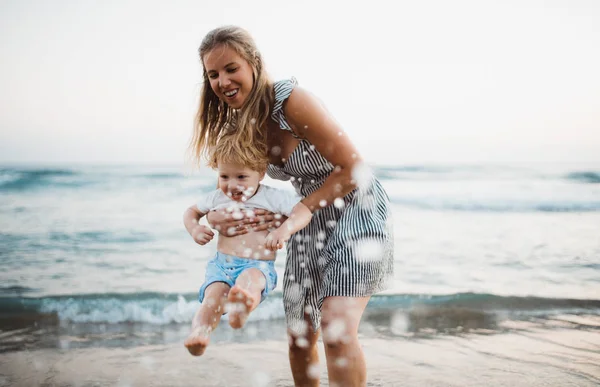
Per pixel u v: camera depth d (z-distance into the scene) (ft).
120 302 14.30
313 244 7.02
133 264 19.58
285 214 7.03
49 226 28.14
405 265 19.62
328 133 6.09
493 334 12.04
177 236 25.39
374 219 6.58
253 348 11.02
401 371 9.75
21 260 20.24
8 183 49.24
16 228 27.55
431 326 12.66
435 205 39.52
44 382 9.23
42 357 10.46
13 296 14.83
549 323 12.90
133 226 28.22
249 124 6.42
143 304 14.16
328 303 6.25
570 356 10.58
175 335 11.96
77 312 13.50
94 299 14.47
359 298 6.22
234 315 5.87
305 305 7.31
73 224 28.78
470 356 10.57
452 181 59.31
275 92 6.38
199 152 7.36
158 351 10.85
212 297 6.55
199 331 5.96
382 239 6.45
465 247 23.22
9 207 35.73
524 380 9.32
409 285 16.63
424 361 10.28
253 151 6.59
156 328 12.48
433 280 17.35
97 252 21.81
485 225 30.17
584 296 15.39
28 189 46.55
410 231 27.71
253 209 7.06
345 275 6.22
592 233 27.35
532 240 25.14
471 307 14.20
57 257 20.83
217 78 6.31
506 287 16.47
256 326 12.53
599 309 14.10
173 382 9.20
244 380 9.32
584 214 35.42
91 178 53.26
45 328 12.34
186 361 10.25
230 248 7.09
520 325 12.71
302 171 6.66
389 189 51.47
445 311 13.85
